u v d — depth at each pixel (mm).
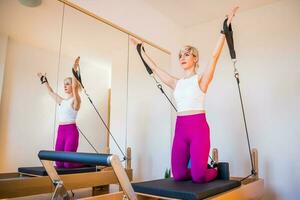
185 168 1501
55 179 1143
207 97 2566
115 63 2076
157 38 2490
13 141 1417
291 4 2246
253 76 2340
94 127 1890
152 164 2350
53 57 1639
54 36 1648
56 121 1639
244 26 2463
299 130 2051
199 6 2430
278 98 2184
